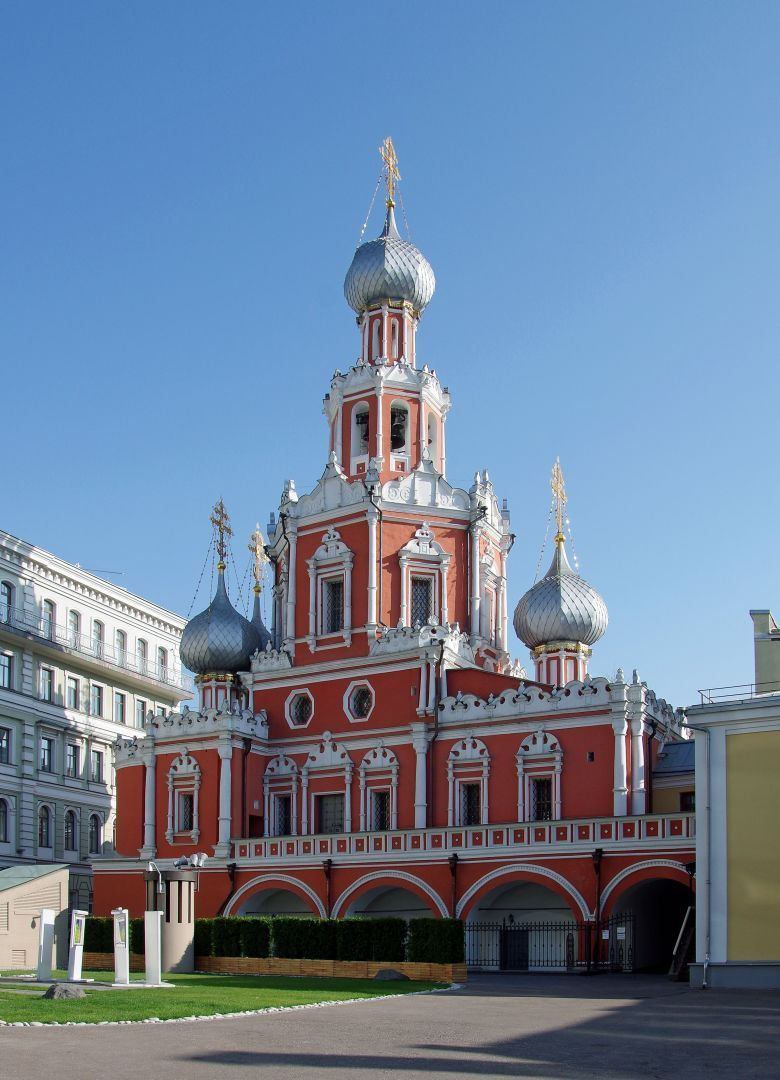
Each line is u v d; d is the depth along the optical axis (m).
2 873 53.78
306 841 57.97
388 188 72.50
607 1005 31.73
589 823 51.06
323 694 63.53
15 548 70.50
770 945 39.09
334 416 68.38
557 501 66.69
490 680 59.62
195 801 62.81
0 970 46.88
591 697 55.75
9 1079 17.64
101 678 78.50
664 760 56.84
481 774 57.78
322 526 65.69
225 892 59.53
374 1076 18.25
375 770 60.72
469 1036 23.73
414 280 69.94
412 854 54.88
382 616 62.84
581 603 64.12
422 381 67.88
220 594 70.81
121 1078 17.78
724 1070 19.47
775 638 48.09
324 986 37.72
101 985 34.91
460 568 65.12
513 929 53.56
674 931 57.50
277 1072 18.52
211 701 69.56
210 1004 28.62
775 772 40.06
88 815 76.31
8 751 69.44
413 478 65.25
